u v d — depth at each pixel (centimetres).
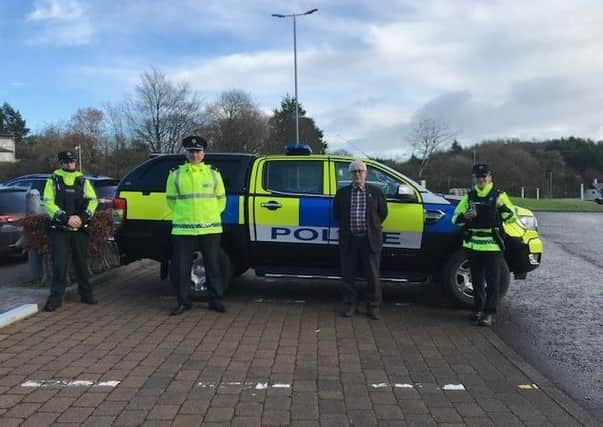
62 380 492
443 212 760
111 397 457
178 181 715
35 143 9050
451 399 464
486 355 579
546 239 1725
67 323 673
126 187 809
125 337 620
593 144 9488
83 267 765
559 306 812
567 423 421
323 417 426
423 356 573
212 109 6975
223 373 513
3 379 493
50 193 725
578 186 7700
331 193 775
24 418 417
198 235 718
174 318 704
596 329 695
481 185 697
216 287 735
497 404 455
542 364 568
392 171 788
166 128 5809
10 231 1136
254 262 796
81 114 7519
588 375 538
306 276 791
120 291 859
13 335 622
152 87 5750
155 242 796
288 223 773
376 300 720
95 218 888
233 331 648
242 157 805
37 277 883
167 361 543
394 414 434
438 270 781
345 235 718
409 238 762
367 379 505
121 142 6031
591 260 1266
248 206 779
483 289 711
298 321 697
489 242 690
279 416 426
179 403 447
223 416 425
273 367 531
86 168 6531
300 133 7238
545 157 8150
